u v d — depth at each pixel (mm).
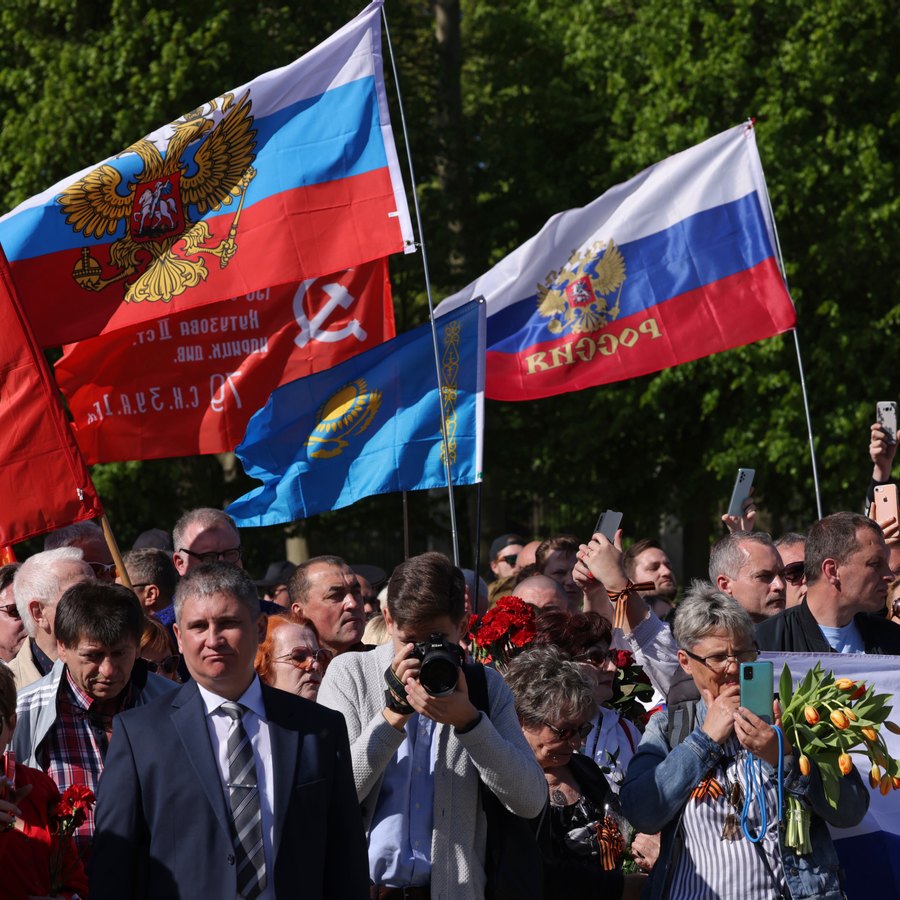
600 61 46094
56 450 16609
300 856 9797
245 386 18938
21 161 39844
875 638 15141
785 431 42562
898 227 42156
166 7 41250
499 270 20219
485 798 10945
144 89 40062
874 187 41844
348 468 17188
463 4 58344
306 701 10383
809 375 43125
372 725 10656
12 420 16562
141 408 18875
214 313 18938
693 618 11211
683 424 45719
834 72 42219
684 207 20359
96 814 9891
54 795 11188
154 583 17109
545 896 11523
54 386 16656
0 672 10523
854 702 11188
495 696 11031
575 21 46969
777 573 16312
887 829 12570
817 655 13219
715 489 46219
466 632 12414
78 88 39938
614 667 13898
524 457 46688
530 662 12148
